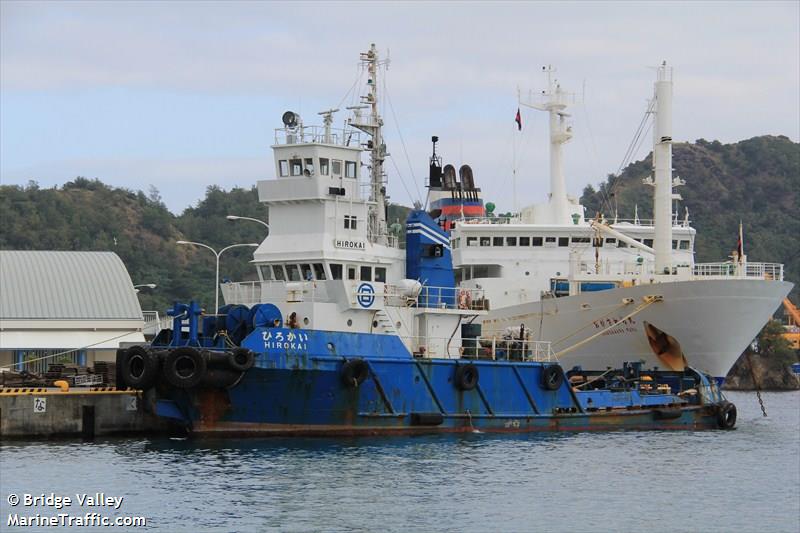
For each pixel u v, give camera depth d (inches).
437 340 2738.7
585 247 3422.7
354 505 1863.9
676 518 1859.0
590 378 2984.7
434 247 2807.6
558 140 3553.2
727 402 3011.8
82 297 3410.4
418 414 2519.7
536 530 1758.1
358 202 2758.4
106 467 2137.1
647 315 2987.2
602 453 2417.6
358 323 2620.6
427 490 1989.4
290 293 2591.0
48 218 7726.4
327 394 2423.7
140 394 2578.7
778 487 2105.1
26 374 2778.1
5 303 3324.3
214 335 2423.7
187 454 2276.1
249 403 2389.3
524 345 2859.3
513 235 3408.0
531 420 2682.1
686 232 3486.7
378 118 2933.1
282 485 1994.3
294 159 2733.8
